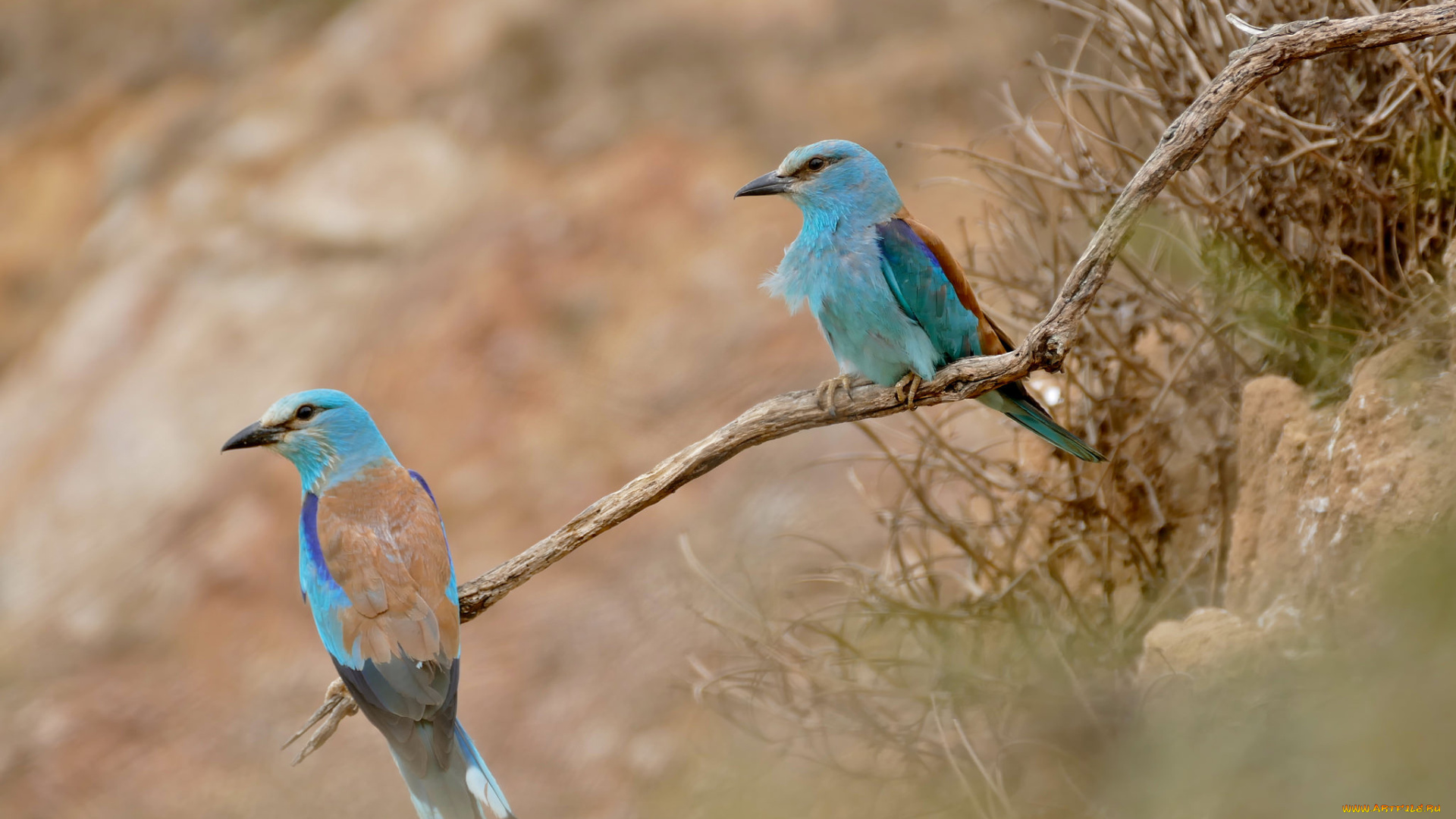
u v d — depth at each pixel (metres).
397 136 20.89
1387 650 5.14
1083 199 9.09
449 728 6.31
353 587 6.50
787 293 7.38
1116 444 8.56
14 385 20.98
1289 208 7.54
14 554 18.62
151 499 18.64
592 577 15.05
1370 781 4.86
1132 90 8.36
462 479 16.80
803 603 11.81
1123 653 8.16
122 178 22.42
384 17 22.44
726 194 18.53
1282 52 5.38
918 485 8.96
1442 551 5.06
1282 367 8.08
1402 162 7.21
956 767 7.35
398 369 18.20
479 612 6.62
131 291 20.95
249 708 15.77
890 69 18.41
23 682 16.97
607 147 19.72
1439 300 6.87
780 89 19.11
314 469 7.05
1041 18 12.73
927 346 6.84
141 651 17.02
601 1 20.81
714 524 14.60
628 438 16.44
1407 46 7.09
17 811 15.11
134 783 15.21
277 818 14.14
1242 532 7.62
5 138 23.80
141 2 24.64
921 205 16.25
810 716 8.95
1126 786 6.91
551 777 13.16
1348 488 6.71
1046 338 5.87
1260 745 6.02
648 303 17.77
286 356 19.28
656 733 12.77
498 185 19.91
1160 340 8.70
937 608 8.85
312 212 20.55
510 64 20.77
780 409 6.57
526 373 17.48
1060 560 8.83
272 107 22.25
